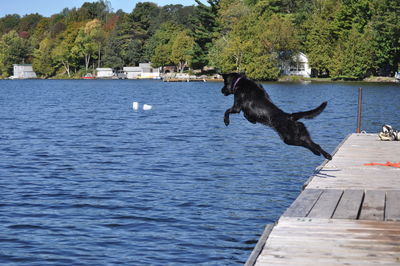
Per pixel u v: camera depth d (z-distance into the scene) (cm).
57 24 17212
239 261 789
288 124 772
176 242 868
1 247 844
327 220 682
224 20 10300
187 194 1182
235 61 9388
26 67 15675
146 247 846
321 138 2138
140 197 1156
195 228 941
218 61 9719
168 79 11369
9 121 2931
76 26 15775
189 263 780
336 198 796
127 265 772
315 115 778
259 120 788
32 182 1302
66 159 1634
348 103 4131
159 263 780
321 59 8831
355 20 8744
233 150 1814
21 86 9869
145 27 14425
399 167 1056
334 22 8869
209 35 10375
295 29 9406
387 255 557
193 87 8356
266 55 8994
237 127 2566
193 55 10675
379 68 8762
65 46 14962
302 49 9725
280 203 1113
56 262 784
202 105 4297
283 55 9338
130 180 1329
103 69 14488
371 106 3800
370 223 668
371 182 915
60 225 957
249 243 866
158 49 12850
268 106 777
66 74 15412
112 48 14288
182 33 12250
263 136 2203
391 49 8044
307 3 10762
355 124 2636
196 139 2119
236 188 1243
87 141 2059
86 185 1271
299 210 728
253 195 1179
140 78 14112
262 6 10500
